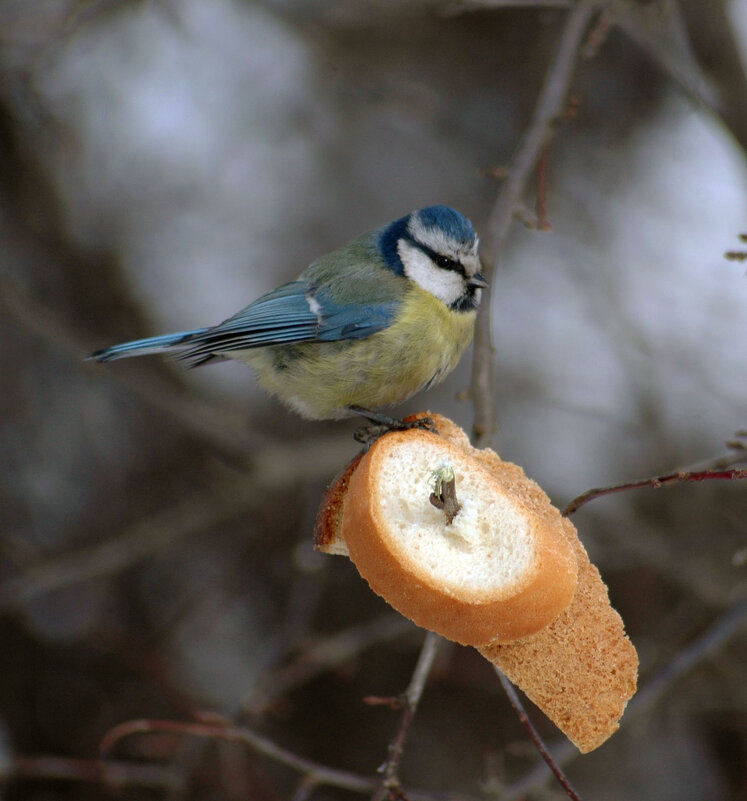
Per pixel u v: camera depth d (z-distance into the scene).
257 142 13.91
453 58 13.33
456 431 5.49
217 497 10.81
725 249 12.93
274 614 11.75
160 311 12.91
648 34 9.40
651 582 10.83
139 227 13.24
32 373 12.36
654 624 10.68
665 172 13.24
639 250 13.00
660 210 13.12
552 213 13.08
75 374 12.46
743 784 10.38
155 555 12.09
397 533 4.43
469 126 13.22
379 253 7.58
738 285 12.76
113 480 12.10
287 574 11.49
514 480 5.11
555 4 8.65
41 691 11.13
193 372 13.00
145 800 10.47
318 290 7.42
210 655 11.49
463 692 10.93
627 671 4.64
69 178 12.98
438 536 4.50
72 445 12.26
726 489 11.04
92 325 12.56
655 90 12.99
